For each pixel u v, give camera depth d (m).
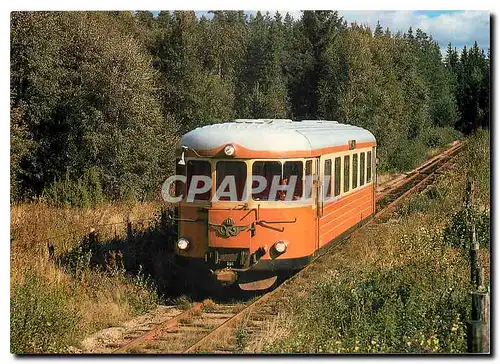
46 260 14.91
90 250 14.96
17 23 26.08
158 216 19.02
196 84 32.25
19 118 25.42
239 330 11.17
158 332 11.73
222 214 13.65
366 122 37.38
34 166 26.81
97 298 13.35
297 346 10.20
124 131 27.56
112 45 27.95
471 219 17.19
